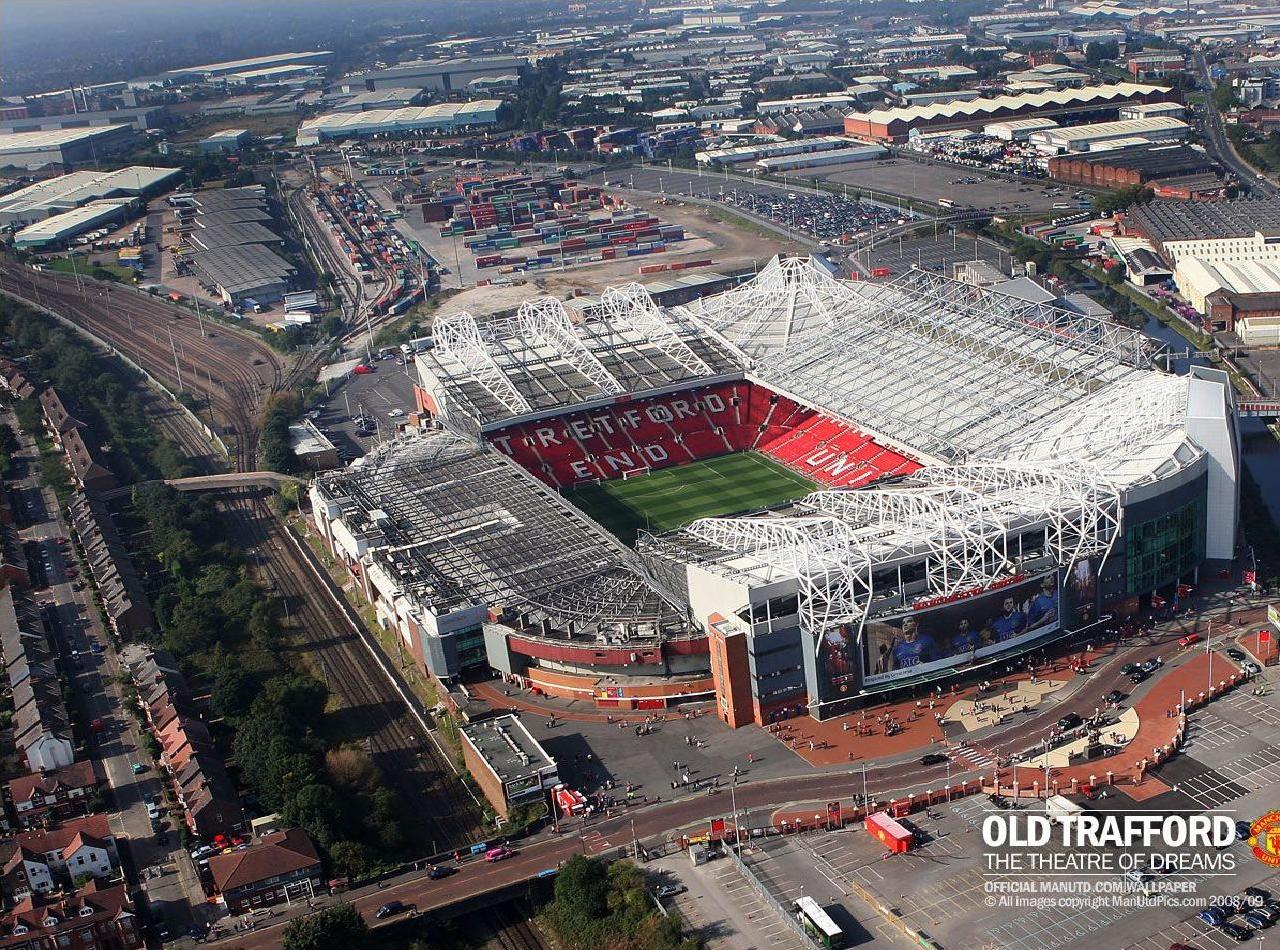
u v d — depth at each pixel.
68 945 174.38
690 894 178.75
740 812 195.12
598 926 174.00
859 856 183.25
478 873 186.50
